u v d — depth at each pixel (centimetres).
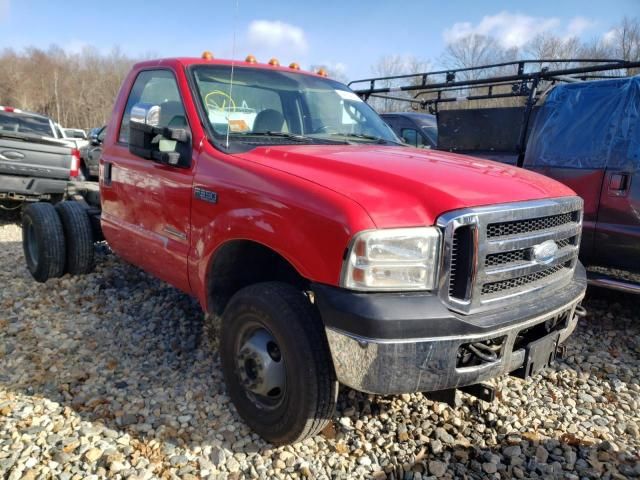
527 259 276
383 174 269
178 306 466
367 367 234
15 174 809
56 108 6562
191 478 263
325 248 245
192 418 312
